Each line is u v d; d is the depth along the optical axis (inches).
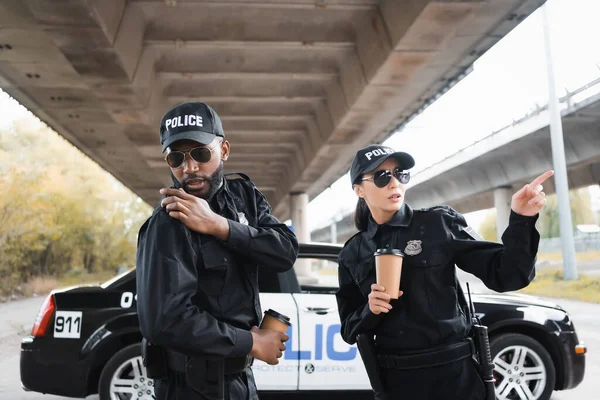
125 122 550.0
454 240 91.4
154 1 389.7
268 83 570.3
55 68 433.4
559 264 1154.7
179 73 492.7
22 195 946.7
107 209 1599.4
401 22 353.1
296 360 178.4
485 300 189.2
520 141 938.7
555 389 190.7
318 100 602.2
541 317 187.2
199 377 72.2
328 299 185.0
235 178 86.0
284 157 950.4
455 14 323.6
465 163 1123.9
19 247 995.9
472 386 88.7
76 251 1438.2
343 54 484.7
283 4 395.2
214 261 74.0
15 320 534.9
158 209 74.3
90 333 175.9
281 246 78.6
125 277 185.0
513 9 322.7
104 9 336.5
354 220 100.1
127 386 175.5
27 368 175.3
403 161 93.7
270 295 183.9
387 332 91.5
